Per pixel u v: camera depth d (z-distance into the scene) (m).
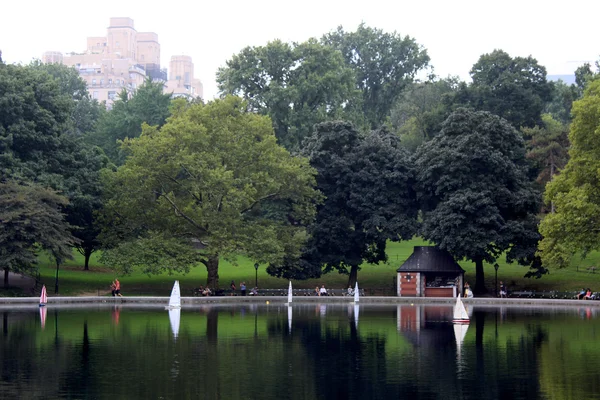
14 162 81.44
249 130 89.88
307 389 30.86
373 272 104.94
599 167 76.62
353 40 163.38
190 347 41.78
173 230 89.62
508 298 85.81
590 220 77.44
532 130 108.94
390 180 97.38
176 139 86.50
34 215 75.50
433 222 91.56
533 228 90.25
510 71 133.62
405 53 163.62
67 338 44.94
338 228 96.25
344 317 62.22
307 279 99.12
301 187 91.19
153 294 87.00
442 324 55.94
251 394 29.84
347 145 101.12
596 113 76.75
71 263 101.19
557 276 97.31
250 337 46.47
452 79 148.50
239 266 108.31
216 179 82.94
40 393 29.64
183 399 28.91
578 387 31.28
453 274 92.81
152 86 150.00
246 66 127.31
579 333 49.69
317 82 126.25
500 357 39.00
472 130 94.94
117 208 88.75
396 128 154.25
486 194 90.62
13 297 74.12
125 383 31.58
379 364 36.72
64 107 90.62
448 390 30.77
